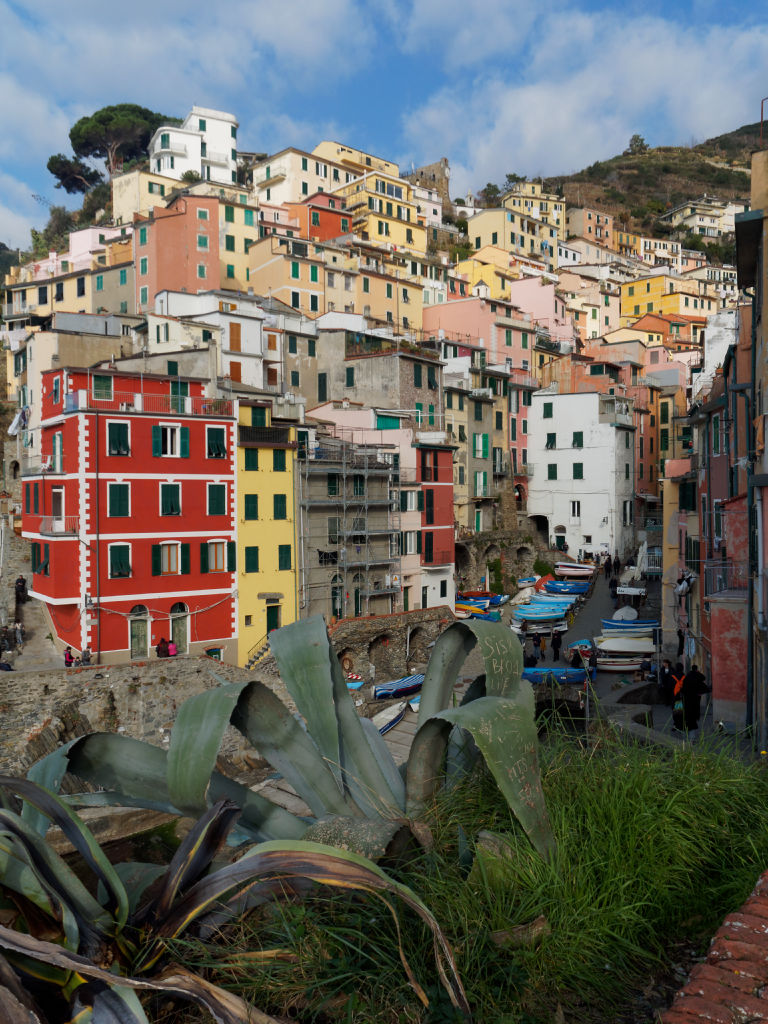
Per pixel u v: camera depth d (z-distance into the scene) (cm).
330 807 593
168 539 4072
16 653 3897
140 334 5934
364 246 8956
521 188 14388
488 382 7156
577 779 652
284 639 646
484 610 5775
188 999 426
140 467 3962
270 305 6931
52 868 457
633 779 636
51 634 4147
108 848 973
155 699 3139
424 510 5584
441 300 9794
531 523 7644
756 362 1797
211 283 7844
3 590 4506
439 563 5741
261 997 444
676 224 17662
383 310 8525
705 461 3050
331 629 4181
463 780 644
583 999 460
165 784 579
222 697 540
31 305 8694
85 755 580
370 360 6259
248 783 1691
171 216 7669
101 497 3838
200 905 449
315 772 594
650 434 8275
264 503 4491
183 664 3231
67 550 3772
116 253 8681
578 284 11738
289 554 4619
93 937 453
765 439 1582
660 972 499
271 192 10931
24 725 2773
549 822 546
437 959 396
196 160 11138
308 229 9281
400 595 5303
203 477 4197
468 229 12375
